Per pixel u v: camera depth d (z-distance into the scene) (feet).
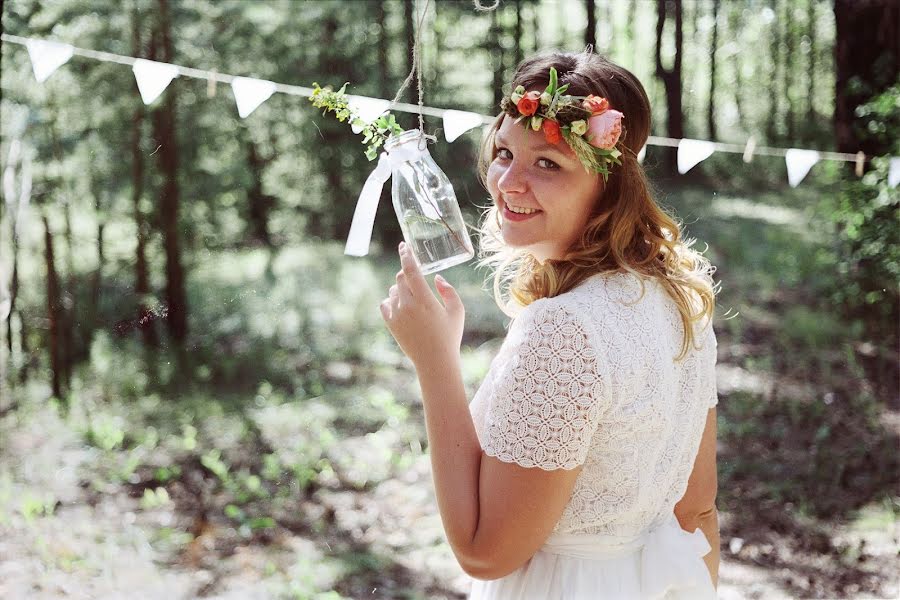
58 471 15.76
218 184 24.94
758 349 23.81
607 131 3.97
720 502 15.02
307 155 35.01
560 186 4.17
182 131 23.61
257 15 25.90
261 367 22.49
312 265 34.22
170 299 23.47
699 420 4.66
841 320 24.59
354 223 4.83
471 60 52.31
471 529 4.04
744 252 37.19
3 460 16.07
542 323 3.93
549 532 4.02
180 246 23.81
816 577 12.56
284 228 36.88
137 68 7.09
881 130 20.76
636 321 4.07
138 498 14.92
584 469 4.17
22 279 22.08
